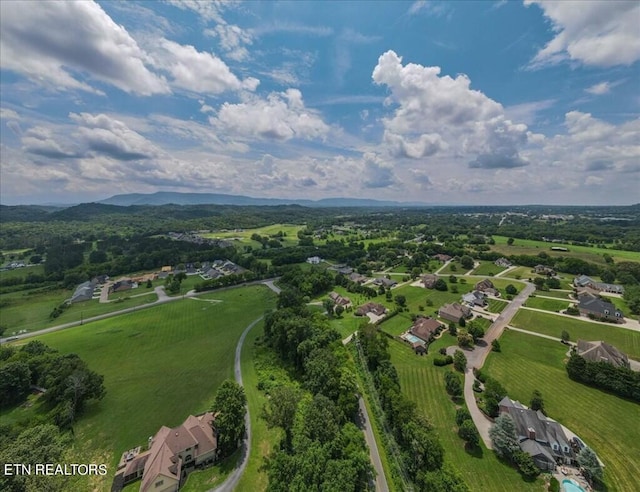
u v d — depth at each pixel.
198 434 47.81
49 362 66.94
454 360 71.88
